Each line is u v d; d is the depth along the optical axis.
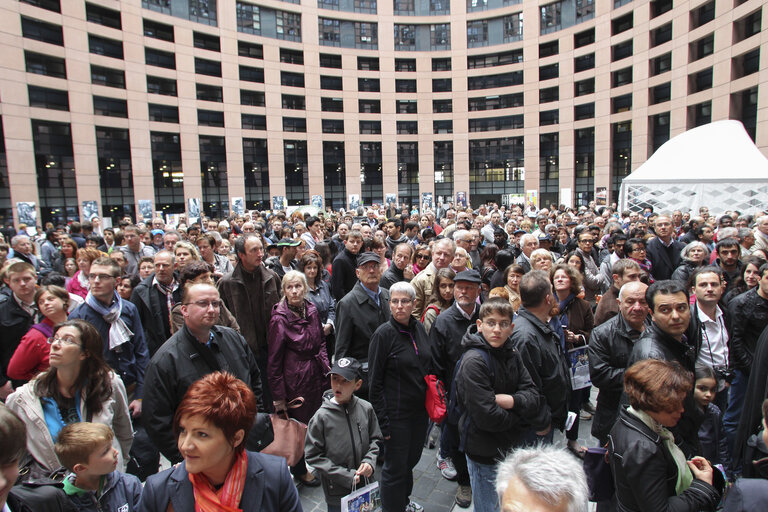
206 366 3.19
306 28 43.91
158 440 2.93
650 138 34.88
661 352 3.22
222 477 1.99
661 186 15.33
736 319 4.46
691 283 4.66
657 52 33.28
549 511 1.54
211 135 39.62
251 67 41.78
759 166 13.52
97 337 3.19
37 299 3.99
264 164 43.62
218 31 39.44
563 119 41.94
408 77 46.91
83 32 31.45
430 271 5.73
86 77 31.70
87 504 2.55
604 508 2.66
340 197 47.31
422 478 4.58
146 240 9.91
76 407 3.14
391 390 3.76
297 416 4.46
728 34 27.11
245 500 1.96
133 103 34.56
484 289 6.83
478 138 46.88
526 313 3.85
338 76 45.50
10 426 1.74
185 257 5.77
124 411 3.40
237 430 1.94
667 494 2.21
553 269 5.20
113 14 33.88
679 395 2.18
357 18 45.47
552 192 43.94
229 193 40.59
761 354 3.24
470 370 3.18
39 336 3.95
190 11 37.84
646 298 3.49
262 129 43.00
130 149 35.19
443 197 48.47
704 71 29.95
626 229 11.62
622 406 2.49
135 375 4.46
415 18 46.53
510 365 3.31
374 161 47.41
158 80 36.78
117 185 35.00
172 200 38.22
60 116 30.50
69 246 8.08
